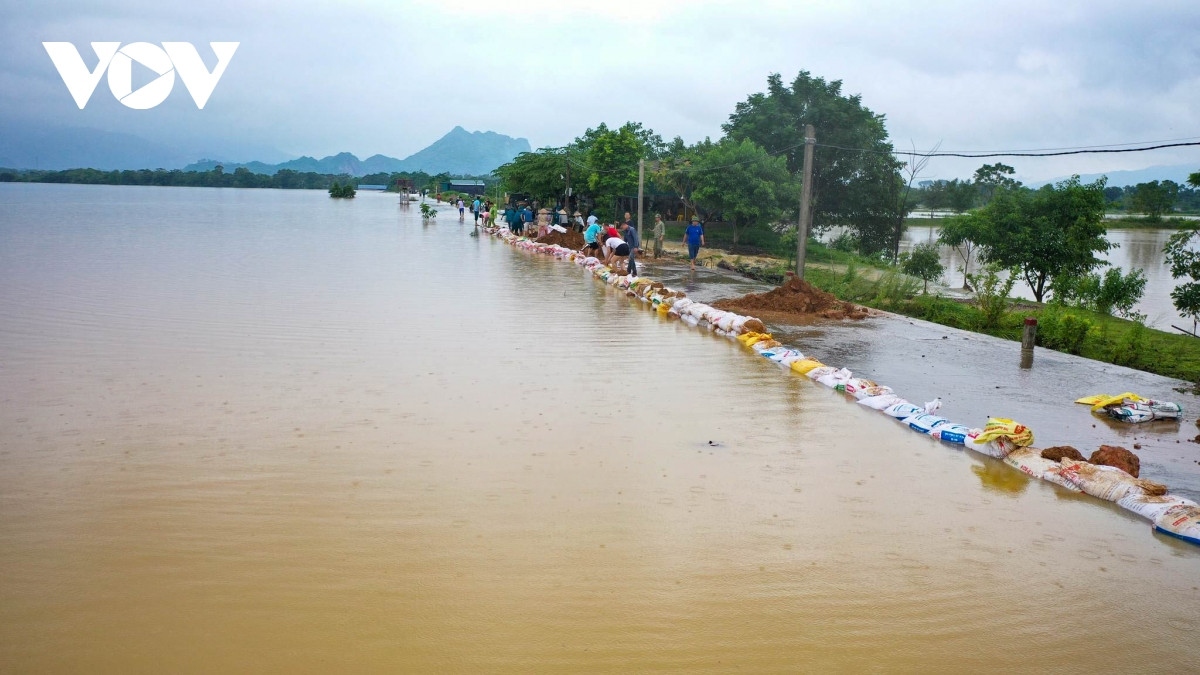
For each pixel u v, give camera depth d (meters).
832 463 6.84
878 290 17.89
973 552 5.23
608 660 3.95
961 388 9.65
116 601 4.42
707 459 6.84
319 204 73.69
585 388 9.13
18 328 11.86
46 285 16.19
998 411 8.66
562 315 14.23
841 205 38.06
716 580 4.77
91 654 3.93
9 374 9.23
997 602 4.61
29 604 4.38
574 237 29.77
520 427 7.60
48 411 7.84
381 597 4.50
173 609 4.34
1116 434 7.90
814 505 5.92
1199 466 6.97
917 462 6.93
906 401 8.53
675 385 9.38
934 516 5.79
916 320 14.77
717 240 35.44
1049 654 4.11
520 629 4.21
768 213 32.31
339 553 5.00
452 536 5.26
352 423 7.62
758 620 4.35
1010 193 26.97
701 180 32.38
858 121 37.56
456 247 28.66
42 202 64.00
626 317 14.20
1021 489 6.37
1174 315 20.86
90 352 10.43
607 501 5.89
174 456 6.66
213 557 4.93
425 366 10.02
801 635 4.21
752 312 15.40
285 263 21.59
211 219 43.75
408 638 4.11
